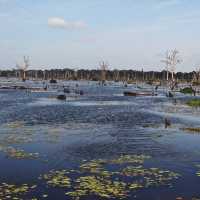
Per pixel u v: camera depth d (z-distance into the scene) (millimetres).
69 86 114312
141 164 18109
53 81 143250
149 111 44031
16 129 28859
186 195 13609
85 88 104750
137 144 23312
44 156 19688
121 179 15430
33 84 123250
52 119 35531
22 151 20828
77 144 23125
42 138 24984
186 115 40031
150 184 14789
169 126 31453
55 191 13812
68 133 27266
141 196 13398
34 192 13719
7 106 47844
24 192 13695
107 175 16016
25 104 51312
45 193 13594
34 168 17219
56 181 15031
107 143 23547
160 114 40812
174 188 14352
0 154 20000
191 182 15148
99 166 17609
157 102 58812
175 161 18797
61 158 19281
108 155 20141
